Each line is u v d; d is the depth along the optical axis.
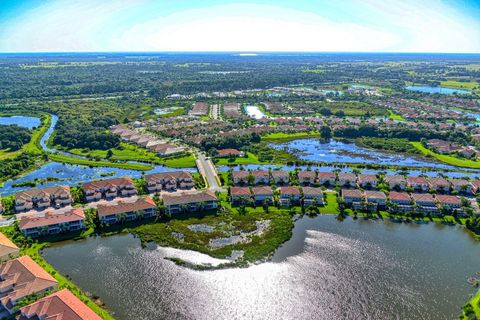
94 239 140.38
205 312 105.56
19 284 105.62
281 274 121.94
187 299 110.06
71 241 138.50
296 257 131.25
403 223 157.25
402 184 187.50
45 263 123.81
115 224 150.00
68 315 92.50
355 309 107.56
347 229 151.00
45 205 163.12
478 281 120.06
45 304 96.19
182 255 131.25
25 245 133.50
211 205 164.12
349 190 174.88
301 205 168.88
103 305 105.69
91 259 127.94
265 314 105.75
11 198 170.38
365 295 113.06
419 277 121.75
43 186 190.62
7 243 128.38
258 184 191.62
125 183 178.25
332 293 113.75
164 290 113.38
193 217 157.25
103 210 150.62
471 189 184.38
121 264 125.38
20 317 95.56
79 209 152.75
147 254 131.50
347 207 168.88
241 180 190.25
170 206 158.88
